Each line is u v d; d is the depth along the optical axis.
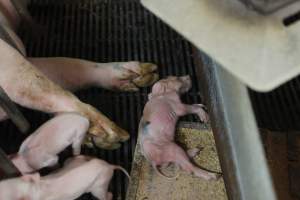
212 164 1.46
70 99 1.41
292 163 1.45
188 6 0.65
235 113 0.77
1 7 1.67
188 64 1.82
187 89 1.67
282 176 1.42
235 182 0.80
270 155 1.47
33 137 1.34
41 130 1.34
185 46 1.88
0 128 1.62
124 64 1.67
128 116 1.67
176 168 1.45
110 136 1.47
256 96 1.67
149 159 1.41
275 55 0.59
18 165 1.30
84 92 1.72
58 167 1.42
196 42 0.63
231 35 0.61
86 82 1.63
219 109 0.84
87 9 2.01
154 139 1.42
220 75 0.82
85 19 1.98
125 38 1.92
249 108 0.76
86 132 1.40
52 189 1.22
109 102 1.70
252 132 0.75
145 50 1.87
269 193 0.72
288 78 0.58
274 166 1.44
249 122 0.75
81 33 1.93
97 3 2.02
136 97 1.71
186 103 1.68
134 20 1.97
